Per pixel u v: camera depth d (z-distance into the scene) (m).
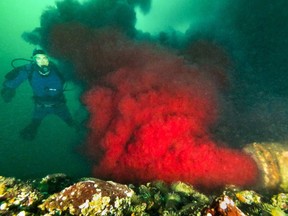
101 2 8.56
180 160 4.59
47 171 5.93
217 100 6.10
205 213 1.97
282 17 7.83
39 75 6.37
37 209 2.17
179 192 3.00
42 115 6.90
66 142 7.06
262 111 5.88
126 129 5.60
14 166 6.05
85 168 5.93
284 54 7.46
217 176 4.23
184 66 6.90
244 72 7.32
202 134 5.10
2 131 7.36
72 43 7.72
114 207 2.27
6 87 6.45
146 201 2.44
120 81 6.48
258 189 3.92
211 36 8.36
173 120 5.16
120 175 5.04
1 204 2.14
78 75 7.71
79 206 2.21
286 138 4.88
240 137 5.11
